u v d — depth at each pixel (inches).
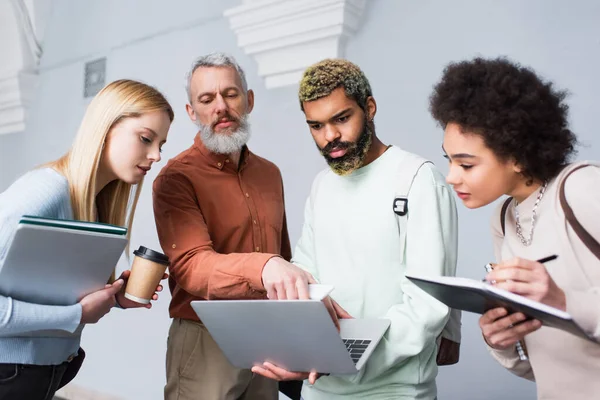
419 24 131.1
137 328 185.0
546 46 114.1
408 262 69.1
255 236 92.0
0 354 66.9
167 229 85.3
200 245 82.6
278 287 68.7
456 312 76.7
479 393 117.3
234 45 166.6
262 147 157.4
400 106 132.9
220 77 89.4
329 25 138.6
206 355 88.2
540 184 54.9
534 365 57.6
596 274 50.4
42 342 69.4
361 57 139.7
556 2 113.3
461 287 47.8
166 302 177.6
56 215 67.5
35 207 65.7
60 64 221.3
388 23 135.9
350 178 74.7
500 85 52.4
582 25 110.2
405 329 66.6
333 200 75.9
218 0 171.9
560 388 55.3
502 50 119.5
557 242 52.4
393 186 71.2
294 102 150.9
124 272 76.0
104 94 72.1
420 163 71.1
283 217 102.0
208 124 89.5
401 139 132.3
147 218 183.5
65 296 66.8
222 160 91.7
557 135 52.4
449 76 56.0
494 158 53.2
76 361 78.2
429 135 127.9
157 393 177.9
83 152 70.2
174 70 182.5
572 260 51.3
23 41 227.6
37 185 67.3
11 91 232.1
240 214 90.9
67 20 219.9
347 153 71.9
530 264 48.6
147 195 184.1
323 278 75.5
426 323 66.0
